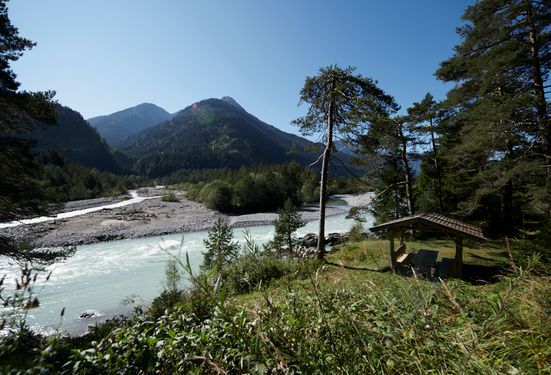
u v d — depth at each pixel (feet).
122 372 6.66
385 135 54.24
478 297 7.96
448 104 57.72
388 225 36.65
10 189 31.32
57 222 137.08
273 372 5.20
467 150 48.93
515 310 7.00
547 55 42.57
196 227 135.33
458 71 55.67
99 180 307.17
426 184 83.66
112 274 68.08
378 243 59.36
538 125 40.81
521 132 43.55
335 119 50.16
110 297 54.03
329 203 236.43
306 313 7.37
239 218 160.35
